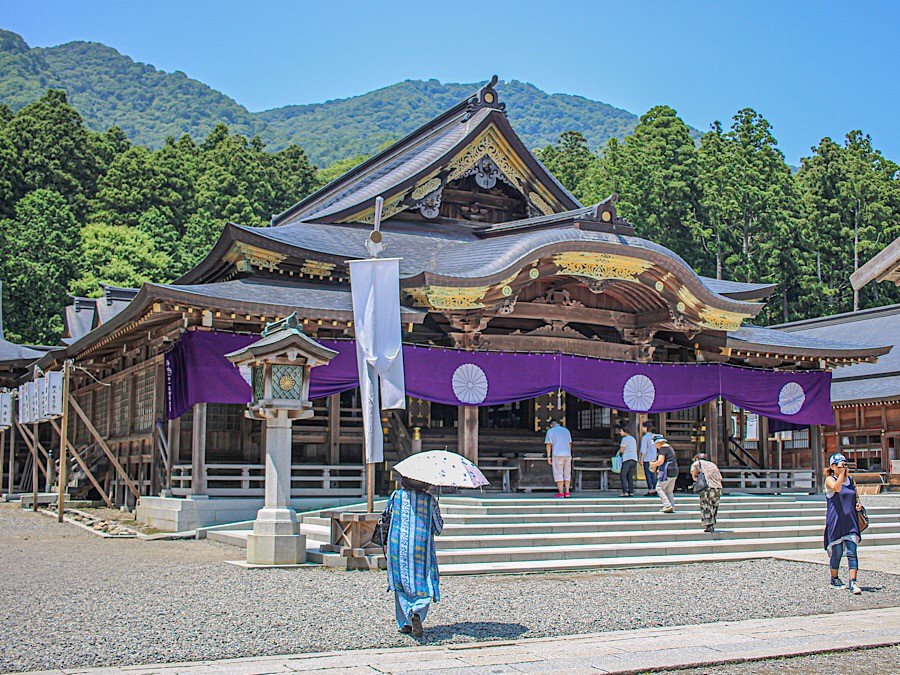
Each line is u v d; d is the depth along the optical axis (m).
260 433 23.52
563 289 24.86
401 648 9.11
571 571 15.23
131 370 25.89
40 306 54.78
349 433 22.73
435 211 28.47
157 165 78.19
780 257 66.88
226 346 20.12
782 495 25.12
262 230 24.45
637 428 25.23
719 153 69.00
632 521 18.97
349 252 24.36
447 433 24.75
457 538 16.28
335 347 21.06
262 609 10.84
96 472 28.58
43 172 73.12
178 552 16.81
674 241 65.94
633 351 25.86
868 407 42.28
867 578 14.69
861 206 71.38
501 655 8.81
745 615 11.40
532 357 22.98
